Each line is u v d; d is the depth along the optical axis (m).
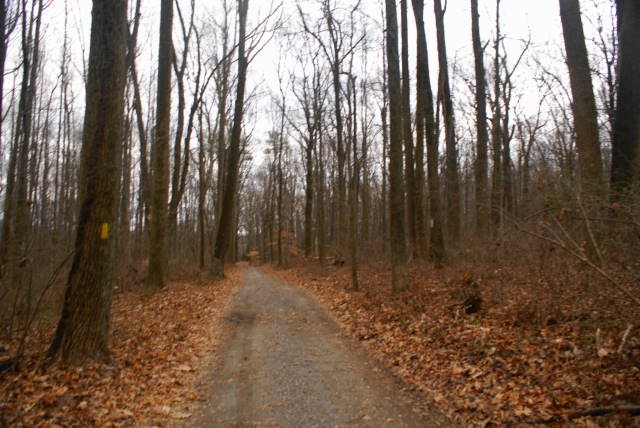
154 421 5.23
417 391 5.98
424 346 7.61
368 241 25.91
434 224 14.35
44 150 23.03
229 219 22.56
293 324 10.77
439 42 16.34
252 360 7.78
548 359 5.91
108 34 7.03
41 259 10.02
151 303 12.92
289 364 7.45
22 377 6.10
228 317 11.80
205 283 18.97
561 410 4.70
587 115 9.36
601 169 9.03
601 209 7.21
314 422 5.16
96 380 6.22
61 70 22.70
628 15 8.87
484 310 8.51
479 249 12.16
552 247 7.83
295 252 38.34
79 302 6.81
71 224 13.16
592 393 4.89
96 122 6.99
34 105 16.84
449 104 16.42
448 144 16.38
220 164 28.77
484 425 4.77
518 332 7.05
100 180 6.95
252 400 5.90
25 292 8.43
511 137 23.28
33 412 5.15
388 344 8.20
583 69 9.51
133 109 20.81
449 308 9.12
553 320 7.10
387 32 13.98
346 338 9.10
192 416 5.42
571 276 8.16
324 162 36.06
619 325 6.25
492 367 6.12
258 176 54.38
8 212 10.45
